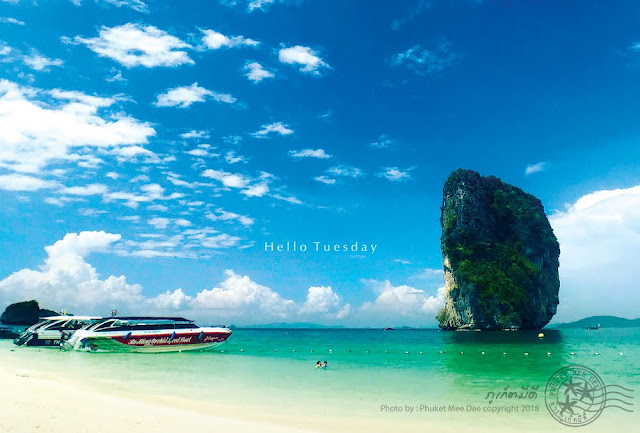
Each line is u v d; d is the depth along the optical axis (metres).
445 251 131.62
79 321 39.34
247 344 50.69
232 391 15.73
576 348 42.50
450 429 10.48
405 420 11.38
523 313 120.75
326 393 15.47
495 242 134.88
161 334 32.38
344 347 44.31
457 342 56.97
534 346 46.75
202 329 34.19
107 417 10.07
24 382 14.25
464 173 144.38
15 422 9.18
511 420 11.48
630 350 39.06
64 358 28.05
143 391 15.42
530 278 127.25
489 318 117.56
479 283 120.19
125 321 33.03
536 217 140.88
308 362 27.17
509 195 148.75
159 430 9.34
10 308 82.00
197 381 18.19
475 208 137.12
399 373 21.58
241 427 10.00
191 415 10.95
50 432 8.68
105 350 31.44
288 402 13.72
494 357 31.70
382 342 57.25
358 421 11.20
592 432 10.34
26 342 37.44
